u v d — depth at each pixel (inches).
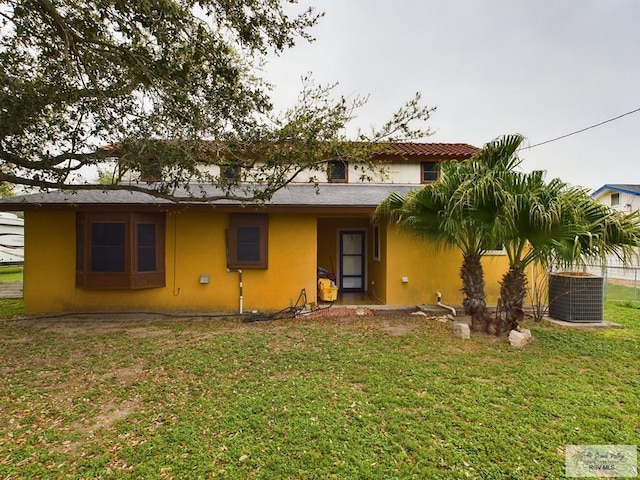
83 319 304.8
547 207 203.6
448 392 157.2
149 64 199.5
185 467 105.8
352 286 463.5
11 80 187.5
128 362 196.7
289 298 340.8
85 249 303.6
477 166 237.3
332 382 169.2
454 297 358.9
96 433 125.0
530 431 125.1
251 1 196.2
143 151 228.5
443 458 109.7
